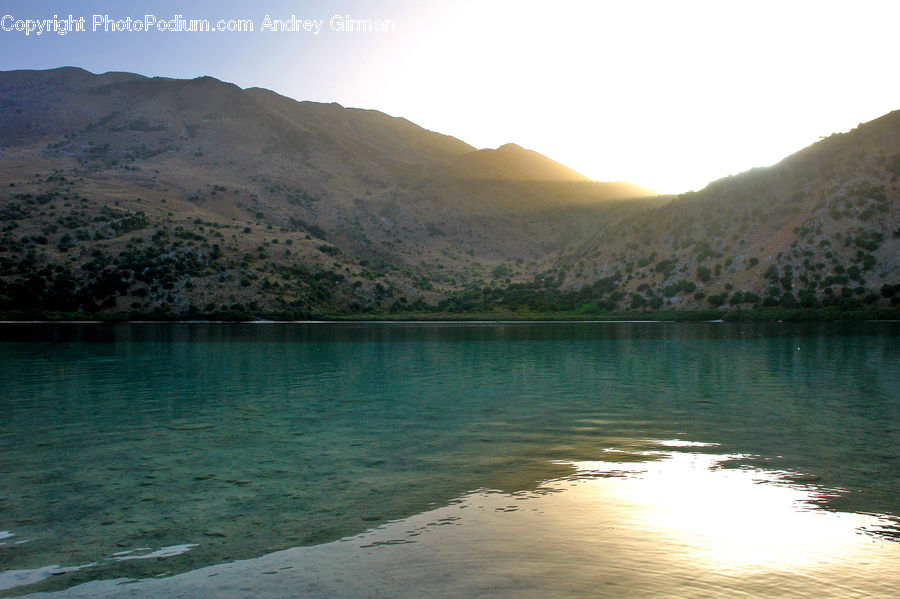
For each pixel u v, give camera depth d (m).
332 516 12.56
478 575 9.42
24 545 11.28
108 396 30.86
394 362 48.72
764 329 94.75
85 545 11.24
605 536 11.09
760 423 22.77
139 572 9.98
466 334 90.88
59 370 42.75
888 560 10.09
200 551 10.81
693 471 15.91
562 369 42.91
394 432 21.59
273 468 16.73
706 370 41.28
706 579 9.28
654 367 43.66
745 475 15.48
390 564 9.94
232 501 13.78
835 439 19.92
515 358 51.78
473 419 24.05
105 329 97.88
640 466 16.50
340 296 154.00
